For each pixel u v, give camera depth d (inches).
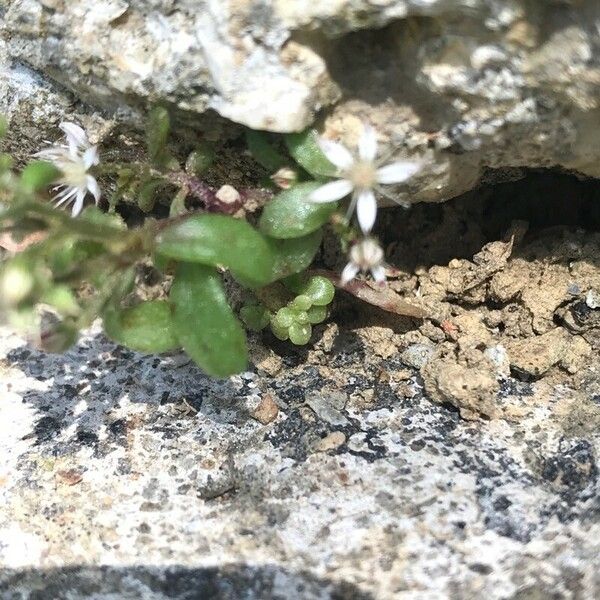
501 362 3.0
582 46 2.2
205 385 3.1
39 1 2.7
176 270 2.8
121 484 2.8
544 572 2.4
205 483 2.8
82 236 2.5
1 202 2.6
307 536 2.6
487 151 2.7
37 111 3.1
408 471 2.7
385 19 2.3
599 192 3.3
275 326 3.0
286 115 2.5
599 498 2.6
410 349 3.1
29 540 2.7
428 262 3.3
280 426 2.9
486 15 2.2
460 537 2.6
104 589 2.6
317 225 2.7
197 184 2.8
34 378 3.3
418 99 2.6
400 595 2.4
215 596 2.5
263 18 2.4
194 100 2.6
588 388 2.9
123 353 3.3
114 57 2.7
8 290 2.3
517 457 2.8
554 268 3.1
